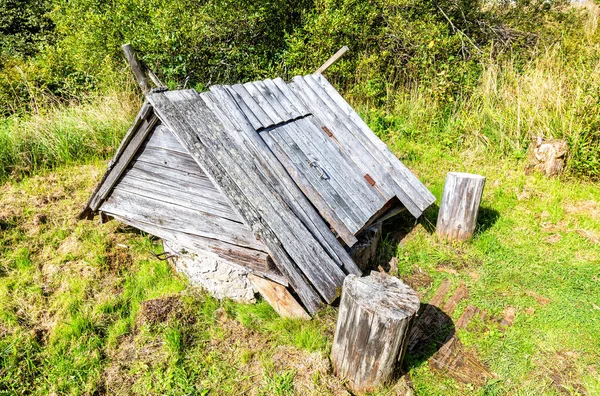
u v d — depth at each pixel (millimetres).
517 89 7762
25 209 5188
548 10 11234
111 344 3418
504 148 7332
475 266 4539
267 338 3453
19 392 3008
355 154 4590
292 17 9922
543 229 5195
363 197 4152
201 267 3953
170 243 4215
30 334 3471
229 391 3006
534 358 3324
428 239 5027
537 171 6520
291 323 3533
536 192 5996
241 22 8914
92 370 3174
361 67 9055
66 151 6625
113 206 4359
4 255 4445
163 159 3725
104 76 8906
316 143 4352
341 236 3682
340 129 4754
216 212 3574
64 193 5672
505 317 3779
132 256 4516
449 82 8406
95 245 4590
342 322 2891
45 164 6449
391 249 4801
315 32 8852
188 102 3531
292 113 4445
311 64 9000
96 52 9664
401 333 2697
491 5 11578
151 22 8844
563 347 3424
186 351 3344
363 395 2938
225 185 3189
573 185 6230
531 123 7137
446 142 7668
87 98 8484
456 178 4711
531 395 2992
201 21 8328
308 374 3051
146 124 3588
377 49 9656
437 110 8492
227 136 3557
